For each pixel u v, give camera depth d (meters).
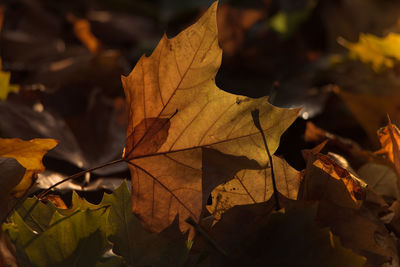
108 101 0.98
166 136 0.71
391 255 0.70
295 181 0.72
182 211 0.70
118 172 0.84
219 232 0.70
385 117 0.92
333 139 0.82
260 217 0.70
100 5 2.36
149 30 2.14
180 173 0.71
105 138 0.92
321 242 0.66
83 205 0.71
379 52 0.98
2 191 0.69
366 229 0.69
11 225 0.68
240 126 0.71
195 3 2.45
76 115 0.94
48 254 0.67
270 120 0.71
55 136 0.87
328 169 0.71
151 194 0.71
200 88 0.71
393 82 0.98
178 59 0.71
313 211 0.66
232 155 0.71
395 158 0.75
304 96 1.09
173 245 0.69
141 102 0.71
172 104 0.71
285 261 0.66
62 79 1.14
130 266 0.67
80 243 0.68
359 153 0.80
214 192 0.72
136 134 0.71
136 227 0.70
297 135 0.89
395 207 0.73
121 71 1.15
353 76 1.03
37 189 0.77
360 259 0.65
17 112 0.88
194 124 0.71
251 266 0.66
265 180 0.72
